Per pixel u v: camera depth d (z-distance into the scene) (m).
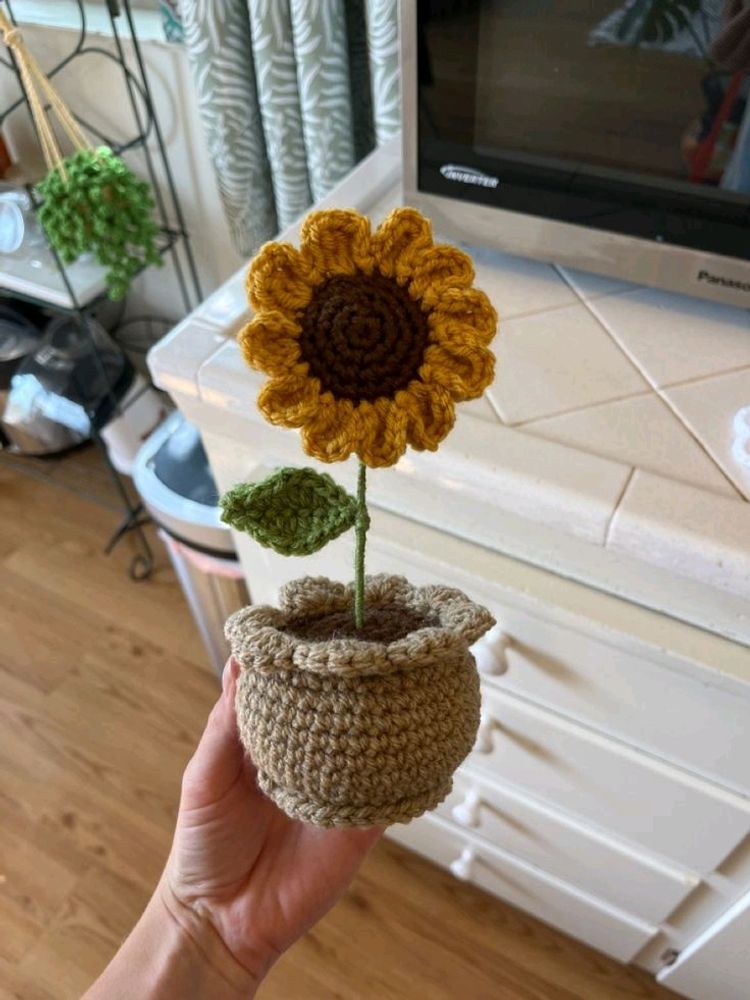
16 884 1.19
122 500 1.61
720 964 0.84
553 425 0.55
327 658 0.32
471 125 0.62
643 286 0.66
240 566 0.97
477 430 0.55
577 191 0.61
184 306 1.59
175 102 1.21
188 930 0.54
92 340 1.27
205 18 0.91
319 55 0.88
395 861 1.18
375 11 0.83
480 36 0.57
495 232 0.67
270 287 0.30
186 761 1.31
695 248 0.59
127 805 1.26
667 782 0.66
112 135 1.33
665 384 0.58
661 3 0.51
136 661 1.43
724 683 0.52
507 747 0.76
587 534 0.51
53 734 1.35
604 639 0.56
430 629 0.34
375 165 0.80
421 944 1.11
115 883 1.19
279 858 0.55
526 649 0.64
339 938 1.12
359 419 0.30
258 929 0.54
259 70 0.94
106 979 0.52
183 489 0.96
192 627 1.48
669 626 0.55
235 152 1.05
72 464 1.74
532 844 0.89
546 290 0.67
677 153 0.56
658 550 0.49
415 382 0.31
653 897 0.82
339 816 0.33
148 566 1.55
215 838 0.52
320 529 0.32
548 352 0.61
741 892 0.73
